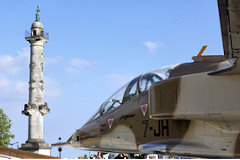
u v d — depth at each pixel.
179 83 6.23
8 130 52.78
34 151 49.81
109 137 8.50
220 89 5.72
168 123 7.39
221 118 5.74
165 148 7.19
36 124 51.56
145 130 7.76
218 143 6.66
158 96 6.50
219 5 3.59
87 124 9.26
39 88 52.50
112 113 8.62
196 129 6.98
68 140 9.66
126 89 8.58
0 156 6.41
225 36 4.08
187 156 7.19
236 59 4.86
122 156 10.06
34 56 53.09
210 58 7.61
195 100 5.96
